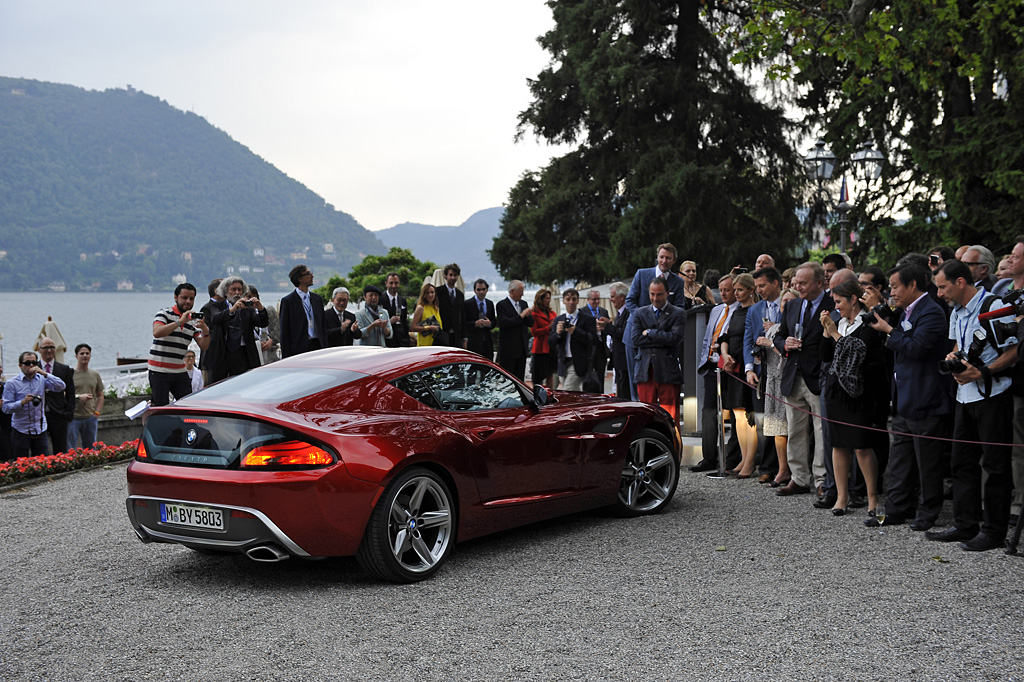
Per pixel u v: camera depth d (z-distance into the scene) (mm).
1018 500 6715
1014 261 5984
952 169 20359
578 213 35812
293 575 5555
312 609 4855
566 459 6434
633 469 7039
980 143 19719
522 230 39844
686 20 32188
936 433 6340
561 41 34406
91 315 199250
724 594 4980
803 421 7688
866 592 4969
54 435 12703
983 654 4027
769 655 4055
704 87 31406
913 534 6277
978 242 21219
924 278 6391
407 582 5328
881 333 6715
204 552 6234
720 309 8969
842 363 6656
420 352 6062
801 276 7562
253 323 10648
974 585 5055
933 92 21797
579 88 34406
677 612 4688
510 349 13688
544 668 3957
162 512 5254
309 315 11203
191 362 14312
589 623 4543
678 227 30234
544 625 4527
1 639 4516
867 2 15039
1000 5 15156
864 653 4062
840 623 4469
